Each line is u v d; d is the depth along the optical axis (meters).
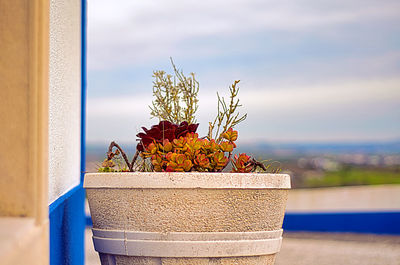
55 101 1.56
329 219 6.16
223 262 1.35
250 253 1.37
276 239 1.44
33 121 0.85
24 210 0.84
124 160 1.73
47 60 0.89
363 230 6.06
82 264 2.70
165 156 1.53
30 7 0.85
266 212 1.40
